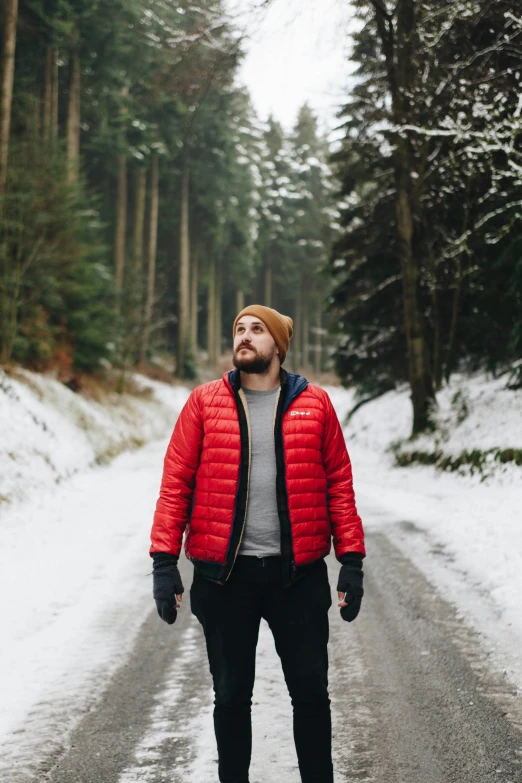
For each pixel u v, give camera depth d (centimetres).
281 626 241
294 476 242
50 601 564
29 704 362
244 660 239
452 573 633
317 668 237
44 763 298
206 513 242
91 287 2286
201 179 4375
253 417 249
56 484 1280
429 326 1911
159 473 1598
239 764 239
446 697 361
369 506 1064
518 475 1061
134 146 3631
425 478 1344
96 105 3488
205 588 242
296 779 279
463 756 297
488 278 1543
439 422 1556
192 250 4903
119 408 2541
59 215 2030
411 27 1380
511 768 286
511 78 1161
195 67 1230
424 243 1705
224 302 6506
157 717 346
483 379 1750
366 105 1544
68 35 2723
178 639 472
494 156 1275
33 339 1964
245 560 239
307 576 243
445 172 1494
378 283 2023
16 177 1886
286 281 6175
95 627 497
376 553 732
